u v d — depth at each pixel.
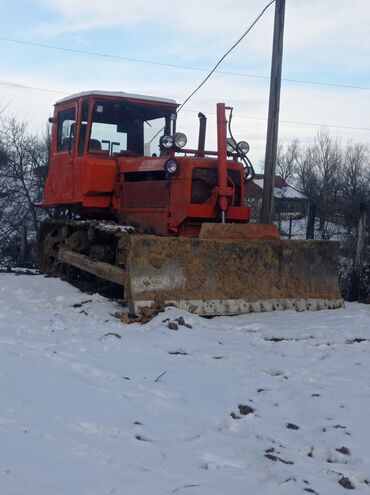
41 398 5.10
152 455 4.16
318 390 5.70
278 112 12.59
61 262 12.33
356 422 4.95
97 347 6.93
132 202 10.23
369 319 8.56
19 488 3.55
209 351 6.95
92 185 10.52
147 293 8.56
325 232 15.38
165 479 3.81
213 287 8.86
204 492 3.68
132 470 3.90
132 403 5.17
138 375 5.98
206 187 9.42
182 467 4.03
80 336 7.40
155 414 4.97
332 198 28.55
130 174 10.45
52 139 12.22
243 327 8.11
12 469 3.79
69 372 5.91
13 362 6.07
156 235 9.43
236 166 9.66
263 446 4.46
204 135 10.28
